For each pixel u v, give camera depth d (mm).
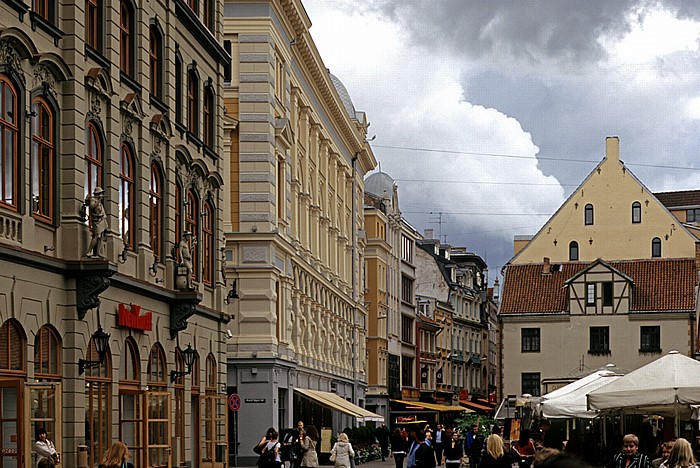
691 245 94250
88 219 28016
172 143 36125
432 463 32719
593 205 96562
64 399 27406
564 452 6547
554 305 93312
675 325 90562
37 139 26297
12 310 24578
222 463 41312
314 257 70562
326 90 73188
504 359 93562
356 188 90938
